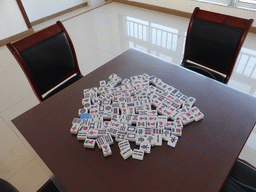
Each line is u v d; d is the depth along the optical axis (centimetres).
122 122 97
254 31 297
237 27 133
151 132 91
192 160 80
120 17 388
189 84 117
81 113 102
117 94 113
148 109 103
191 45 161
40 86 145
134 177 77
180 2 349
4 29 327
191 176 76
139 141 87
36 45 134
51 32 142
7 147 171
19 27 343
